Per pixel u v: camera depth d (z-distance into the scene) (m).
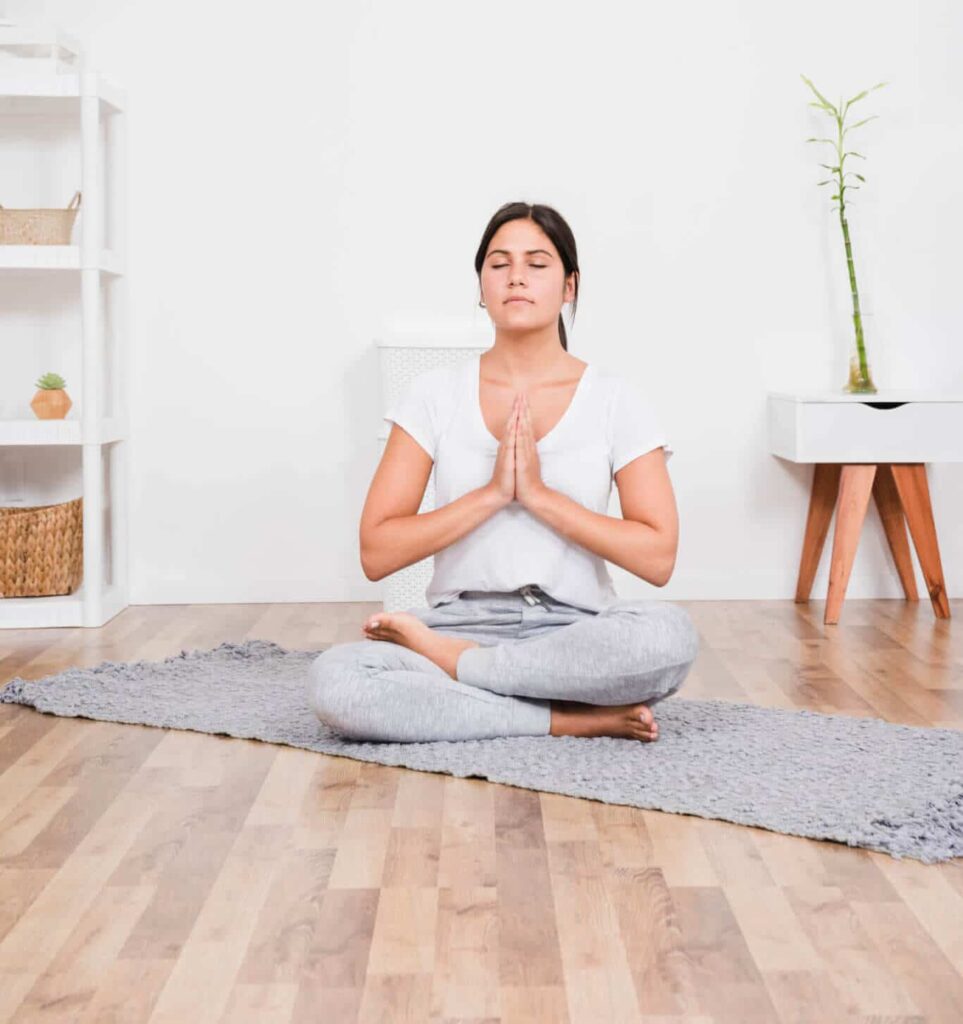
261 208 4.08
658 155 4.09
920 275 4.13
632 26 4.06
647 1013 1.47
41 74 3.75
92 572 3.77
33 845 2.00
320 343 4.11
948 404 3.80
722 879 1.85
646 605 2.46
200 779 2.31
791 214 4.10
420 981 1.54
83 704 2.79
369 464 4.14
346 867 1.90
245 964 1.59
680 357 4.13
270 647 3.35
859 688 2.97
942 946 1.64
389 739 2.46
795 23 4.07
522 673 2.44
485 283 2.57
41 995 1.51
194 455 4.13
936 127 4.10
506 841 2.00
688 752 2.39
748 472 4.16
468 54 4.06
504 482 2.47
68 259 3.72
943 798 2.14
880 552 4.19
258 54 4.05
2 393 4.09
